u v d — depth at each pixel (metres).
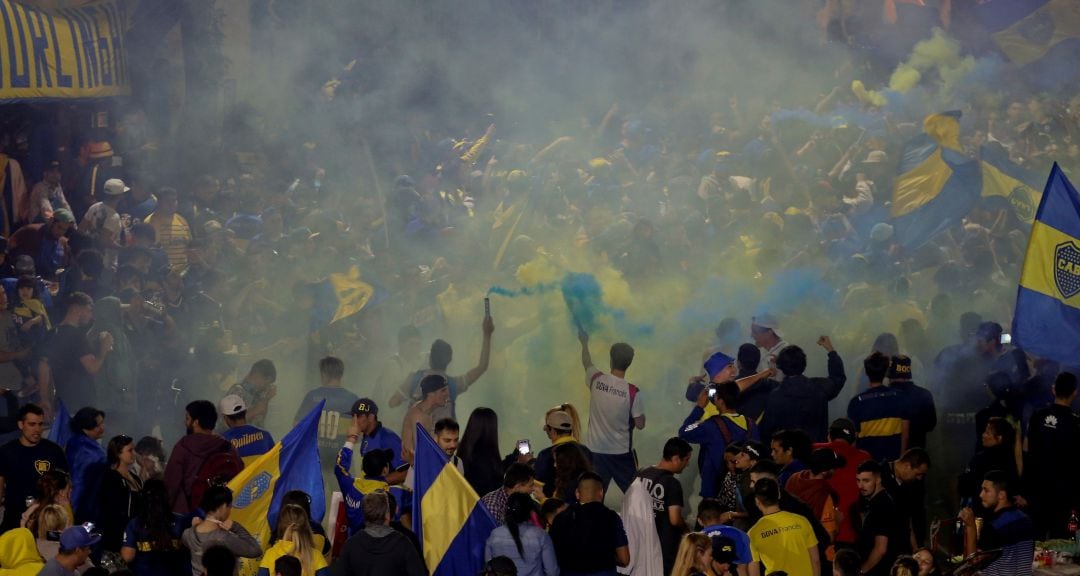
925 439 39.38
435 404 33.66
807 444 31.59
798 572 27.62
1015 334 35.91
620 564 27.83
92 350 41.12
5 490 31.34
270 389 37.06
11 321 42.06
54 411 40.88
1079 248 35.34
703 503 28.28
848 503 31.16
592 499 27.69
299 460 30.50
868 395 36.50
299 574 25.17
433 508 28.22
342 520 30.39
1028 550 31.02
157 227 52.94
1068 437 35.69
